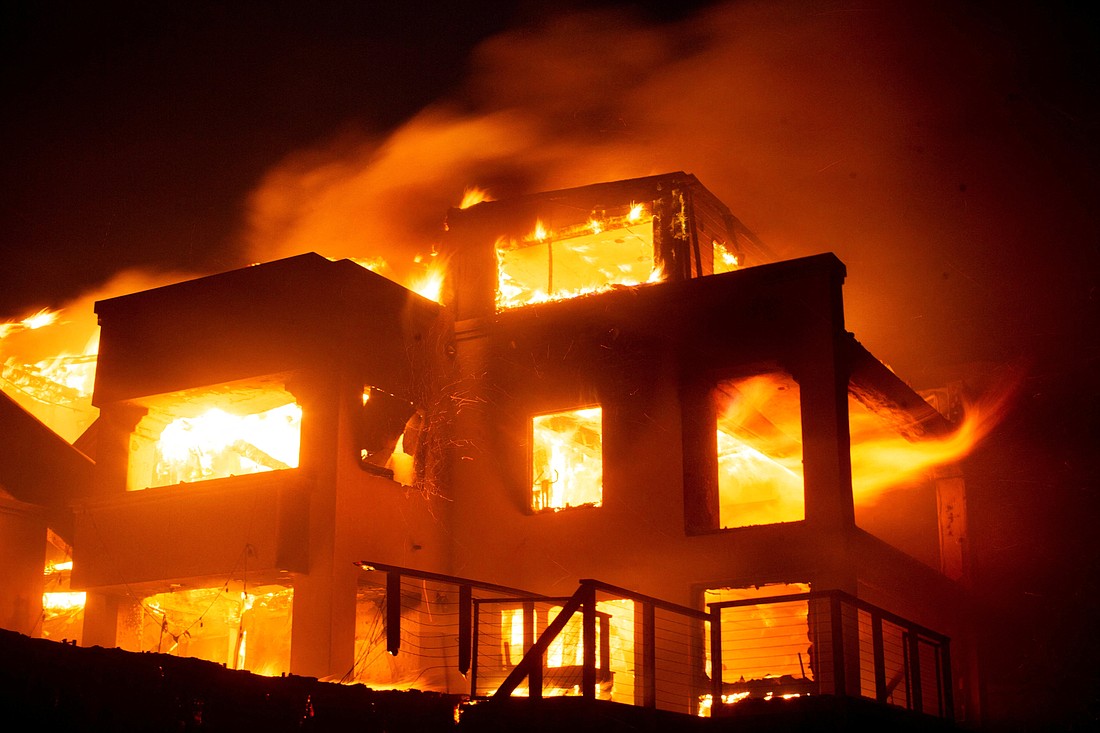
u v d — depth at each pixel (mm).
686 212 20016
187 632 20516
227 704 10906
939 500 22484
